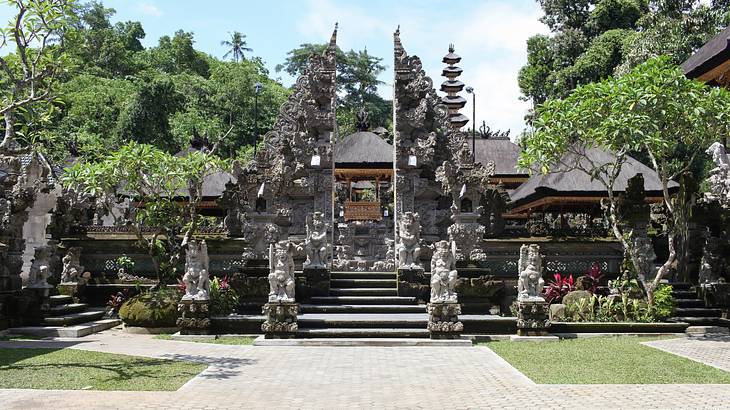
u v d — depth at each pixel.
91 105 51.47
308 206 21.03
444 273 14.48
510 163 38.22
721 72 20.33
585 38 45.31
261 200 18.52
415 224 17.53
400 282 17.09
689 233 19.11
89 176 18.78
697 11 34.03
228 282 17.55
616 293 17.42
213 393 9.07
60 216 21.02
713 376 10.31
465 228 18.53
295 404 8.44
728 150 20.88
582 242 20.11
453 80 39.44
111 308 19.03
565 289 18.83
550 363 11.58
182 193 28.44
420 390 9.34
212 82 67.38
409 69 21.45
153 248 19.17
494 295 18.03
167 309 16.41
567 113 16.62
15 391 9.10
